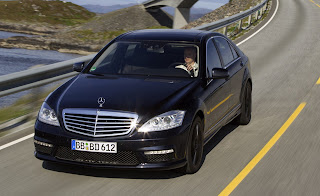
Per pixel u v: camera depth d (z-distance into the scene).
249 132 8.80
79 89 6.47
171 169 6.45
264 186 6.09
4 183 5.97
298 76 15.29
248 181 6.24
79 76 7.11
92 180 6.07
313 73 15.88
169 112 5.98
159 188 5.86
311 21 35.69
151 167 5.86
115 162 5.86
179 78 6.96
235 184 6.11
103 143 5.77
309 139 8.44
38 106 11.16
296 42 24.12
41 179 6.10
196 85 6.81
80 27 168.25
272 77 15.15
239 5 56.69
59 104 6.14
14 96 20.33
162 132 5.84
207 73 7.20
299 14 41.25
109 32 161.50
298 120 9.82
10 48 141.75
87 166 5.90
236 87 8.48
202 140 6.71
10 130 8.64
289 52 20.81
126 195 5.62
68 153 5.96
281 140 8.32
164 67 7.15
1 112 11.12
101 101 6.04
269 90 13.07
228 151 7.59
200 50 7.39
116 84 6.61
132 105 5.98
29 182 6.00
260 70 16.55
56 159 6.04
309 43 23.84
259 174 6.54
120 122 5.82
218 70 7.06
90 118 5.86
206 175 6.41
